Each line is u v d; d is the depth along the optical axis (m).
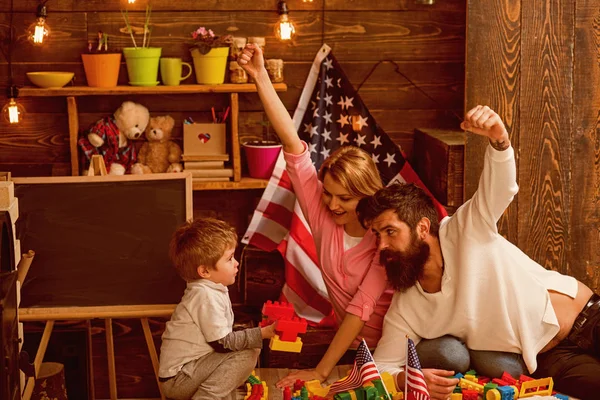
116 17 3.52
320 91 3.58
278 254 3.42
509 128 3.25
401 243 2.63
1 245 2.38
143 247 3.01
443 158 3.25
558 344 2.79
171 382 2.63
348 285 2.93
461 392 2.60
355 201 2.86
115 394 3.19
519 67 3.23
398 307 2.78
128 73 3.45
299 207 3.38
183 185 3.05
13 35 3.50
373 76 3.66
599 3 3.22
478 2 3.18
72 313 2.92
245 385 2.86
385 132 3.66
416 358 2.34
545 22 3.21
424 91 3.69
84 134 3.55
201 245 2.61
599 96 3.26
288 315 2.74
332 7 3.59
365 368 2.40
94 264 2.99
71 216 3.01
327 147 3.61
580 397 2.65
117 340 3.62
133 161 3.57
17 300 2.55
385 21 3.62
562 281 2.80
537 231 3.30
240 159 3.64
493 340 2.72
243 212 3.70
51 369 3.06
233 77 3.51
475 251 2.66
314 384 2.65
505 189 2.57
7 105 3.36
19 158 3.60
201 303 2.62
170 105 3.60
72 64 3.53
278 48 3.60
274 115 2.93
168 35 3.55
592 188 3.30
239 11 3.56
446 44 3.66
